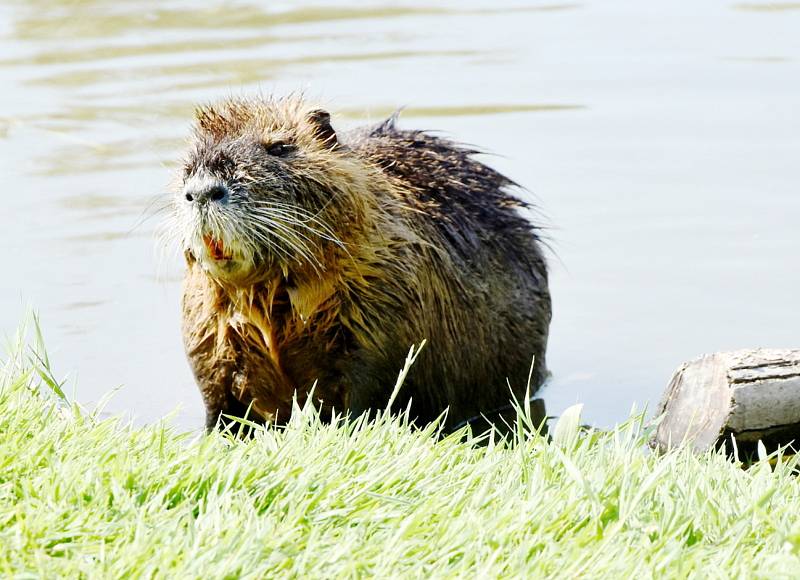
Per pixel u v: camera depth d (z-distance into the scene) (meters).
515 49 33.12
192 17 37.69
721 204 24.17
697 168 25.62
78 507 10.41
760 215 23.77
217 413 16.41
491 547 10.02
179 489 10.85
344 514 10.57
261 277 14.99
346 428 12.70
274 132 15.34
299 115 15.84
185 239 14.76
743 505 11.10
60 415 12.85
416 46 33.53
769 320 19.97
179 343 19.48
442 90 29.50
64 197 24.70
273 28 36.03
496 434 16.92
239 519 10.19
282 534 10.04
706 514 10.72
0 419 12.09
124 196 24.78
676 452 12.64
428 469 11.63
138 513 10.34
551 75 30.80
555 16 36.91
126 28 36.56
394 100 28.64
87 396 17.36
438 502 10.74
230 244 14.43
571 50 32.97
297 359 15.73
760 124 27.66
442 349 16.59
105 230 23.45
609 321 20.28
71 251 22.64
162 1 39.94
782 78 30.41
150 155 26.45
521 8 38.00
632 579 9.58
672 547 9.98
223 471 11.04
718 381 14.84
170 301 21.05
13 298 20.72
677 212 23.89
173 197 15.33
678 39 33.78
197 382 16.36
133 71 31.59
